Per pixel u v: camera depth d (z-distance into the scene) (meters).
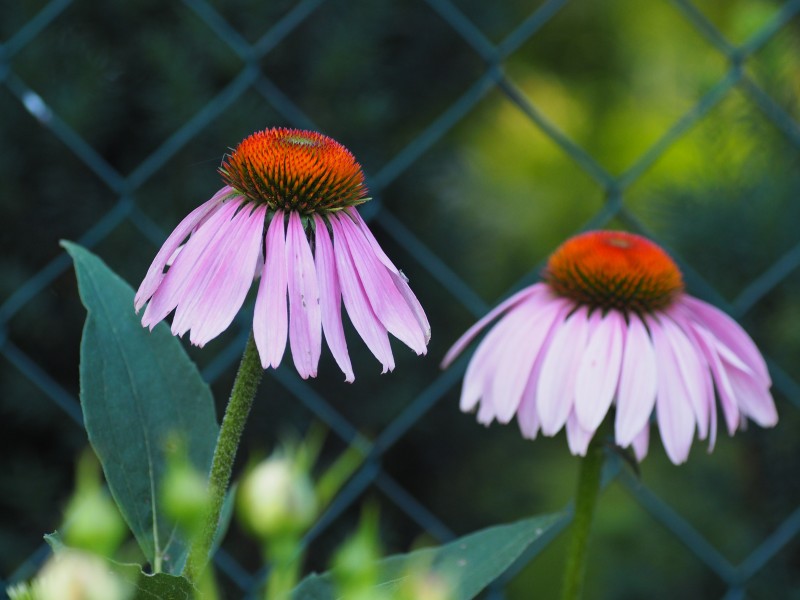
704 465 0.84
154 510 0.50
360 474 0.72
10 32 0.80
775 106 0.75
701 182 0.81
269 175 0.49
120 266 0.81
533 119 0.73
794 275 0.79
